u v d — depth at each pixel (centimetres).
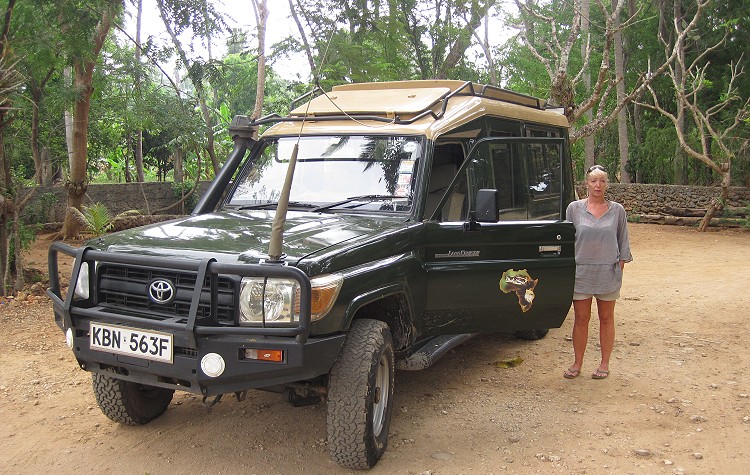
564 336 731
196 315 376
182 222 489
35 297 892
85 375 602
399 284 447
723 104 1847
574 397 548
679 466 424
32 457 443
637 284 1032
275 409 523
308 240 419
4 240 927
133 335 396
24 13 902
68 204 1520
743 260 1280
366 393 400
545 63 1354
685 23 2161
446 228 494
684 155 2166
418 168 505
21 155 1586
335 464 432
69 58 999
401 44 1630
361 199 511
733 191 1959
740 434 471
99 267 420
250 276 378
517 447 454
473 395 552
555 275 541
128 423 484
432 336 512
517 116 622
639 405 528
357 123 546
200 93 1533
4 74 873
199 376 383
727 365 627
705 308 860
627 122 2478
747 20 2045
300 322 367
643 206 2064
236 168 577
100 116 1695
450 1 1694
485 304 514
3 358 646
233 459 439
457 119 541
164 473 421
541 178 627
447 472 418
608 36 1305
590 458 436
